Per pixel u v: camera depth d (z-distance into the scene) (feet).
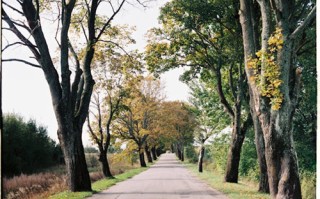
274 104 45.55
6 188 82.94
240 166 121.60
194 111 145.18
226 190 73.26
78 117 75.25
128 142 205.57
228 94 114.42
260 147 70.90
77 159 74.08
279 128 46.73
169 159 358.02
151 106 215.92
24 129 158.51
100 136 128.98
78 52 95.04
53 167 169.27
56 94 73.10
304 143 96.22
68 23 72.84
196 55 93.97
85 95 77.10
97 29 90.53
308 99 93.20
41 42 69.97
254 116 71.00
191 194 68.23
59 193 71.97
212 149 144.66
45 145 171.42
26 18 68.64
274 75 45.29
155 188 81.66
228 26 84.17
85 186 74.02
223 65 98.07
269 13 47.80
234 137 94.43
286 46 46.06
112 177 118.93
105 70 119.34
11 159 145.07
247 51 53.67
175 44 92.68
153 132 232.12
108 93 122.93
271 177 47.26
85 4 86.38
